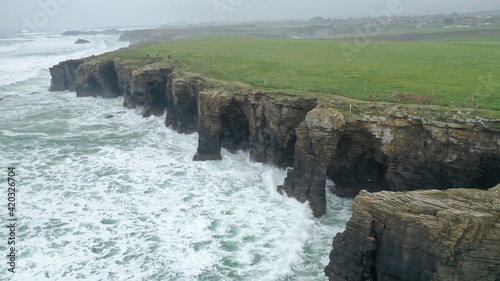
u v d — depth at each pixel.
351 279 25.95
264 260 29.31
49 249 30.23
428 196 23.81
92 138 56.62
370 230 24.34
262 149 45.56
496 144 29.72
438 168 32.69
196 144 53.69
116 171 44.81
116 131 59.97
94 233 32.41
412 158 33.75
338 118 35.50
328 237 32.47
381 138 34.72
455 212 21.30
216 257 29.56
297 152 37.38
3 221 33.97
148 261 29.06
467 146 30.75
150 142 54.78
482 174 30.95
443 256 21.31
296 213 35.50
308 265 29.03
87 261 28.95
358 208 24.86
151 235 32.19
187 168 45.72
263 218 34.78
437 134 31.84
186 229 33.03
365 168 38.16
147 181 42.16
